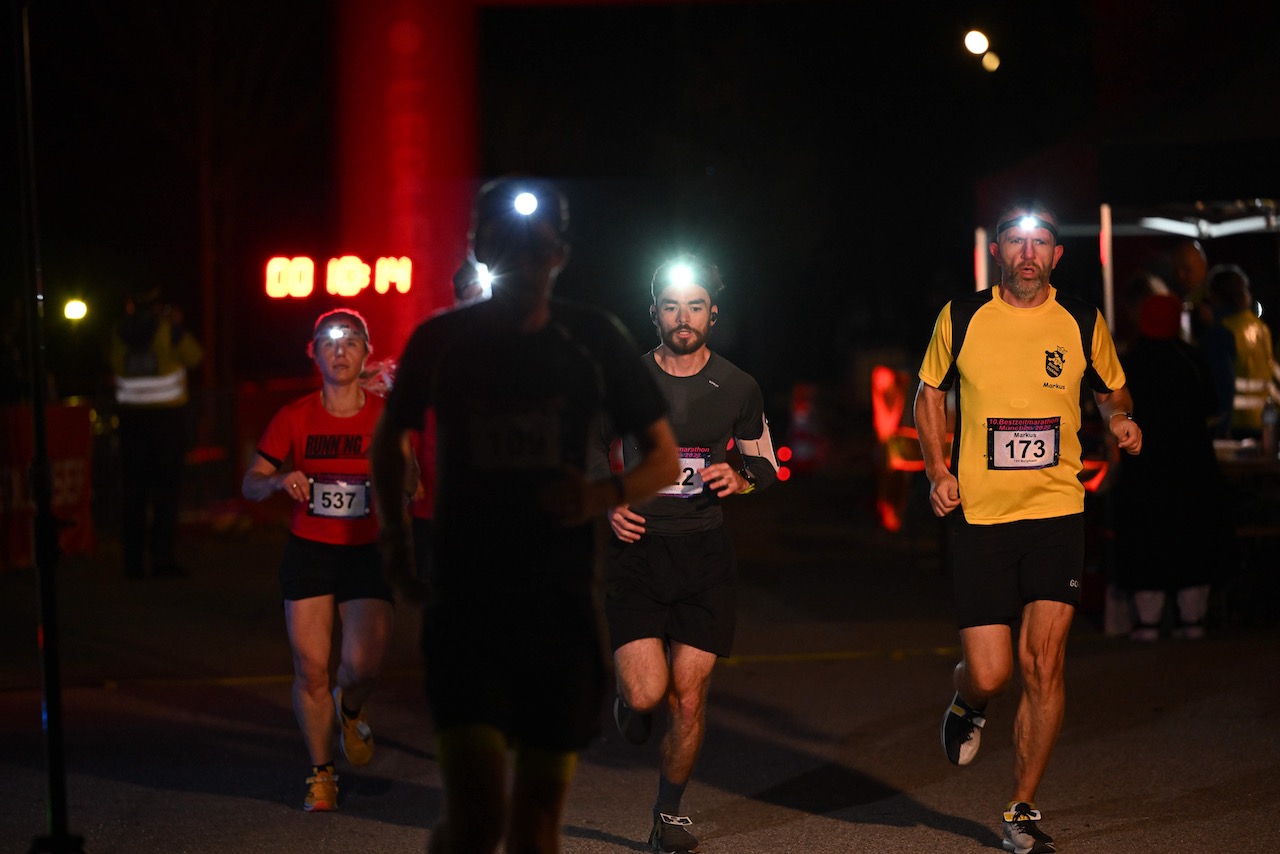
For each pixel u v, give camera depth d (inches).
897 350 2427.4
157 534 1219.2
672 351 491.5
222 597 1108.5
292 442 543.8
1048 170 959.0
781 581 1153.4
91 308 2052.2
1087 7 1219.9
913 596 1064.8
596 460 488.1
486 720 327.6
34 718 718.5
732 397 490.6
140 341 1197.1
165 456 1211.2
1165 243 1259.8
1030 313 497.7
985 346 494.3
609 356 340.5
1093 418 1018.1
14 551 1256.2
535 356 334.6
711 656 481.4
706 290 488.4
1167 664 792.9
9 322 1253.7
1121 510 865.5
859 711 701.3
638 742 491.5
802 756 618.2
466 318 339.0
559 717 332.2
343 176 2188.7
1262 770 577.3
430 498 639.8
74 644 919.0
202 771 610.9
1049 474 490.3
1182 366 849.5
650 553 479.8
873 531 1465.3
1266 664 786.8
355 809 547.8
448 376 335.0
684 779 487.2
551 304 343.6
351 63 2197.3
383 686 790.5
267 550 1408.7
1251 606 924.6
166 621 1002.1
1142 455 856.3
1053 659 484.4
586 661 335.0
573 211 2325.3
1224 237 1230.3
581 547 337.4
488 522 330.3
